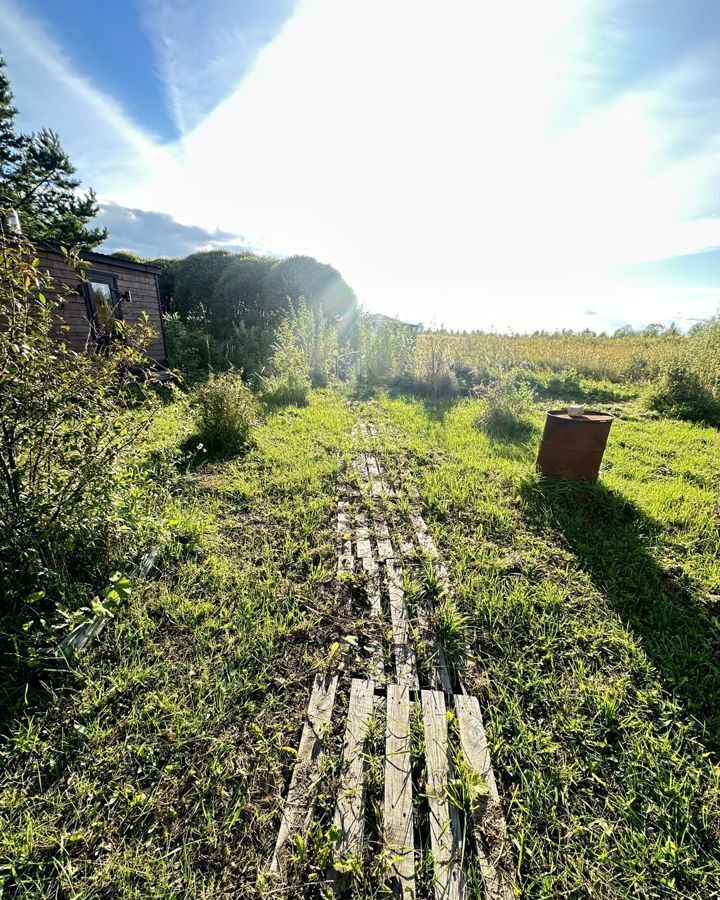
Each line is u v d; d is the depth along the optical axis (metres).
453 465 4.30
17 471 2.02
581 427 3.57
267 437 5.00
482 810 1.39
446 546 2.95
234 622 2.17
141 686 1.81
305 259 14.09
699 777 1.52
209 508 3.30
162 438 4.65
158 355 9.75
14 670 1.82
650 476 4.17
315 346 9.52
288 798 1.41
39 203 13.86
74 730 1.60
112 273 8.35
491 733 1.66
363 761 1.52
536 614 2.28
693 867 1.28
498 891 1.19
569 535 3.06
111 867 1.24
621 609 2.35
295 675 1.90
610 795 1.46
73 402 2.17
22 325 1.96
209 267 15.34
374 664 1.96
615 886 1.23
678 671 1.96
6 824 1.32
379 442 5.02
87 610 1.95
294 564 2.68
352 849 1.26
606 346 12.45
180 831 1.33
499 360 9.20
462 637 2.13
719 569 2.70
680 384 7.04
